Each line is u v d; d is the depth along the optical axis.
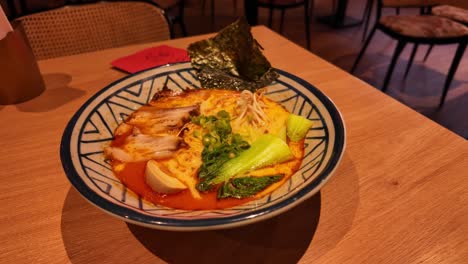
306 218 0.28
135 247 0.26
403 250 0.25
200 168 0.29
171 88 0.40
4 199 0.30
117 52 0.56
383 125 0.38
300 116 0.33
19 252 0.26
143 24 0.70
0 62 0.41
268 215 0.21
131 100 0.37
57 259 0.25
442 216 0.28
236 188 0.27
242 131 0.34
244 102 0.37
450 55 1.49
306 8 1.46
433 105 1.17
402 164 0.33
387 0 1.19
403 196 0.30
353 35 1.71
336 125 0.29
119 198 0.25
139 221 0.21
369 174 0.32
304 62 0.52
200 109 0.37
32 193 0.31
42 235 0.27
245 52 0.42
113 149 0.31
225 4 2.10
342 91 0.44
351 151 0.35
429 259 0.25
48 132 0.39
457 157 0.34
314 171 0.25
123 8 0.68
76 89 0.47
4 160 0.35
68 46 0.66
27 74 0.43
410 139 0.36
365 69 1.40
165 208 0.25
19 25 0.43
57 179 0.32
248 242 0.27
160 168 0.29
